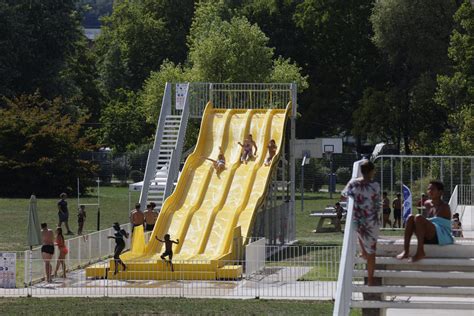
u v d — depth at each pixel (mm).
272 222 108812
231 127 115625
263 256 87750
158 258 90750
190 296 77500
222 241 96250
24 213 142125
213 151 112938
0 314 69750
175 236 97438
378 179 116000
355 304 44312
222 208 102188
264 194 104000
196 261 87375
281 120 116188
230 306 72375
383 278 45969
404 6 198750
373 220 44469
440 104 183000
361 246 44812
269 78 196125
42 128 176000
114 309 71812
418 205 88688
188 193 104875
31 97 185875
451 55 173125
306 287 79188
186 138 186500
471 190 93250
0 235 115438
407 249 45281
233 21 197625
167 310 71250
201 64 194000
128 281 85812
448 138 165375
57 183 177250
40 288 81125
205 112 117750
